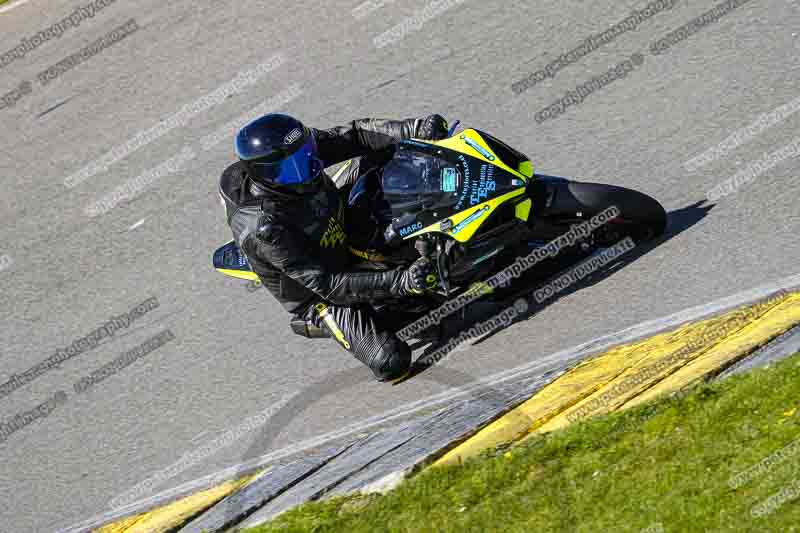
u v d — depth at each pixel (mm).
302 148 22062
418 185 22766
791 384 16891
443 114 34094
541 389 21250
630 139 29391
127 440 26578
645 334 22312
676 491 15812
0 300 33188
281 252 22609
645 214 24016
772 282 22281
